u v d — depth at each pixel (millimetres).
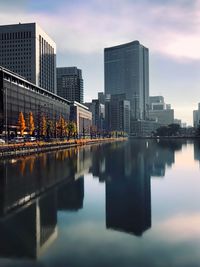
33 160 67375
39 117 148125
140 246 17109
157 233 19328
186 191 32812
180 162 64438
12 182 38219
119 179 41219
